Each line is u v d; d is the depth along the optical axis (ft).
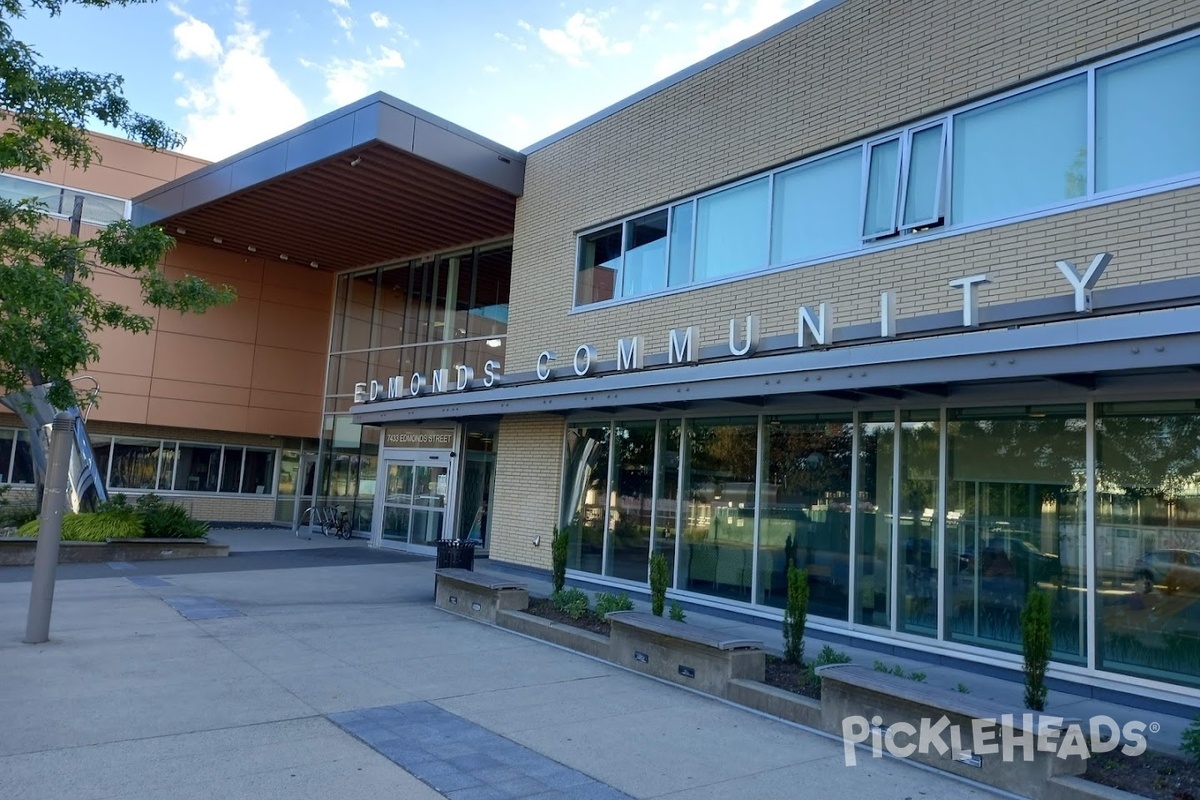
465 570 40.57
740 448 38.14
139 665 25.80
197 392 79.77
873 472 32.83
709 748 20.04
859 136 34.24
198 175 65.05
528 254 52.85
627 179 45.93
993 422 29.37
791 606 27.07
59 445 29.07
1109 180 26.61
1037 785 17.04
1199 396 24.48
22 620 32.14
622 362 38.75
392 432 69.41
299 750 18.81
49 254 35.63
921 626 30.55
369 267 81.66
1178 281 21.59
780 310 36.32
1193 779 17.26
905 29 32.99
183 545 54.90
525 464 50.65
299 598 40.06
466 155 52.29
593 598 40.04
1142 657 24.86
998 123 29.84
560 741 20.21
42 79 34.09
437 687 24.72
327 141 52.75
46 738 18.85
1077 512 26.86
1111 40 26.86
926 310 30.81
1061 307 23.72
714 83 41.24
